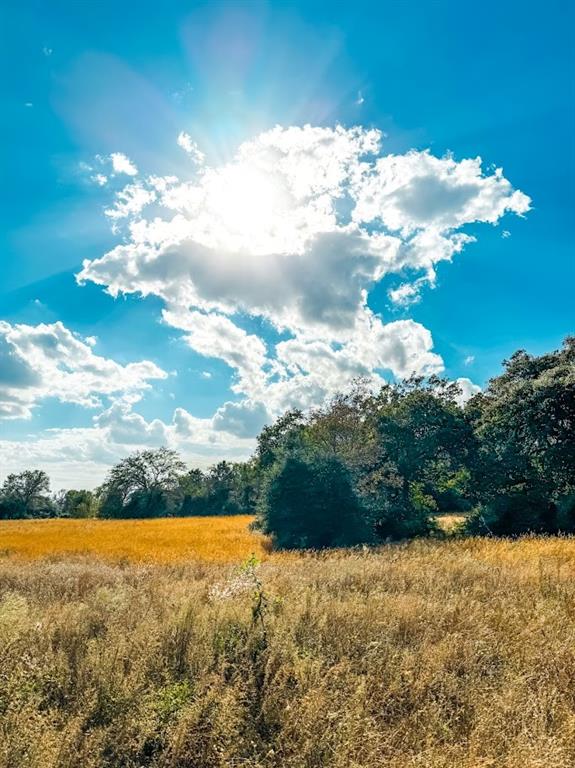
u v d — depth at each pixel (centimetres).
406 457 3541
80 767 340
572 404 3266
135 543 2872
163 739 379
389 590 870
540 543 1798
